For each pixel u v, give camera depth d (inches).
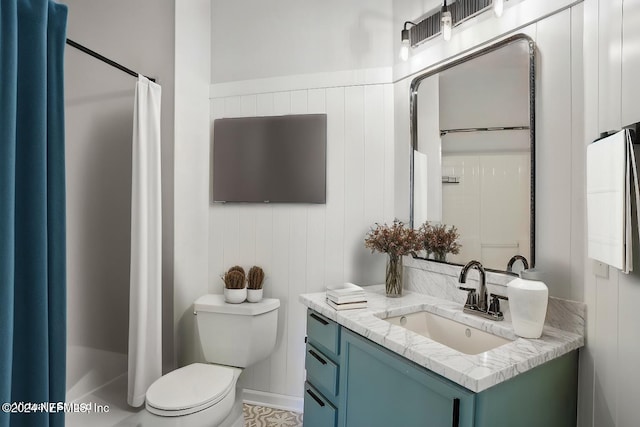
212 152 92.8
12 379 39.0
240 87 91.0
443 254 68.1
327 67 85.7
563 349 43.8
